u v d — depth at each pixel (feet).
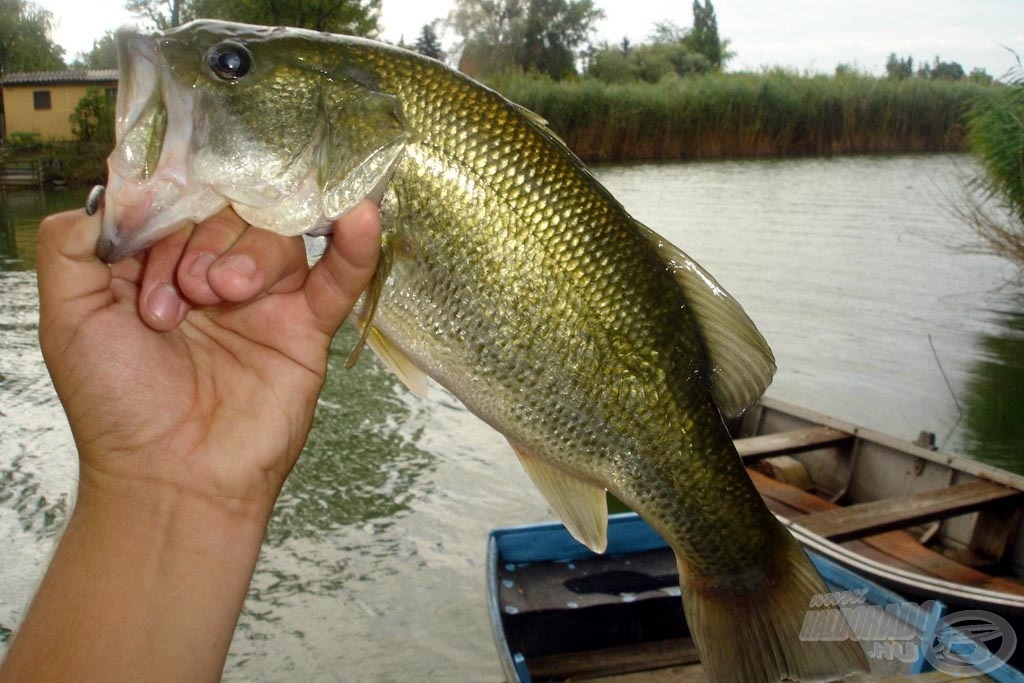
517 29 38.83
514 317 1.42
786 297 9.57
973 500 3.92
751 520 1.62
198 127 1.22
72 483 5.24
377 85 1.34
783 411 5.20
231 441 1.01
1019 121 7.82
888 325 8.61
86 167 21.89
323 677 3.61
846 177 18.76
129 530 0.94
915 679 2.46
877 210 14.74
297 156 1.27
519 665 2.71
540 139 1.45
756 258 11.37
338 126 1.30
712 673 1.60
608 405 1.49
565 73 37.99
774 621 1.61
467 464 5.58
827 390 7.00
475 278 1.41
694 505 1.58
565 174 1.46
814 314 8.96
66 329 0.99
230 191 1.23
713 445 1.58
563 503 1.53
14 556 4.44
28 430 6.03
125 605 0.90
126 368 0.99
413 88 1.38
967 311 9.03
